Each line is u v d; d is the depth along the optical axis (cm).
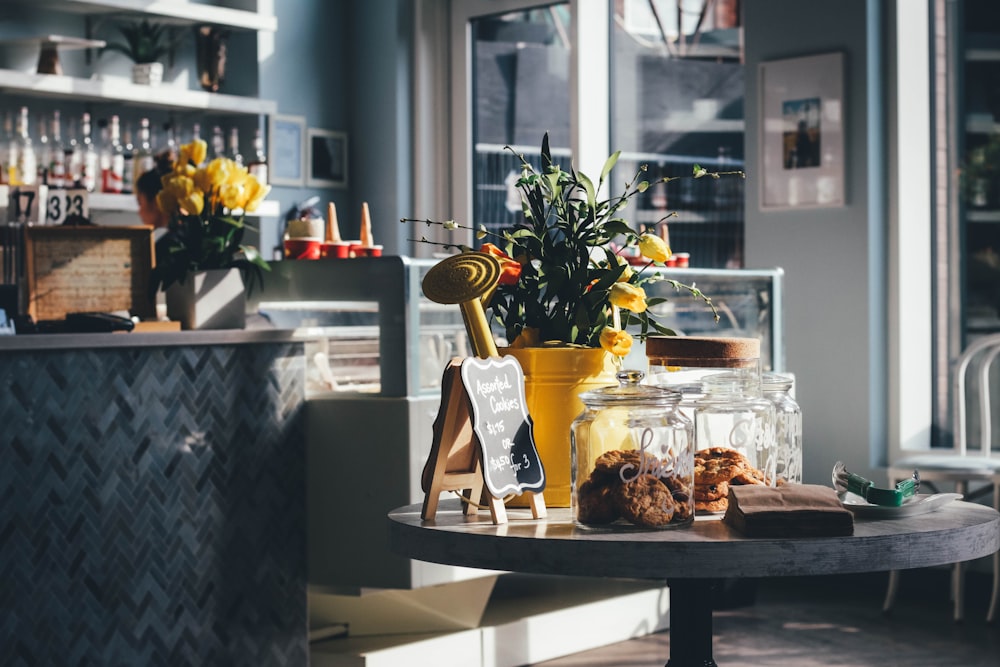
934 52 525
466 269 204
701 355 203
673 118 622
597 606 412
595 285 219
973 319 523
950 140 525
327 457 346
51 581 295
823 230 528
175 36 562
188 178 344
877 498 190
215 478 328
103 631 305
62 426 296
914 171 520
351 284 342
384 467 336
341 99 637
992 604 440
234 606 333
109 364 306
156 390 315
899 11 516
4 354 285
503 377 199
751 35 550
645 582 439
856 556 170
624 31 607
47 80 495
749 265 553
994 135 516
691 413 204
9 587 287
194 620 324
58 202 364
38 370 292
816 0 530
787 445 213
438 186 635
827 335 527
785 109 539
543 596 420
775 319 439
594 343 218
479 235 224
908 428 518
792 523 173
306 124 618
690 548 168
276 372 341
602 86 589
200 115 572
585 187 221
